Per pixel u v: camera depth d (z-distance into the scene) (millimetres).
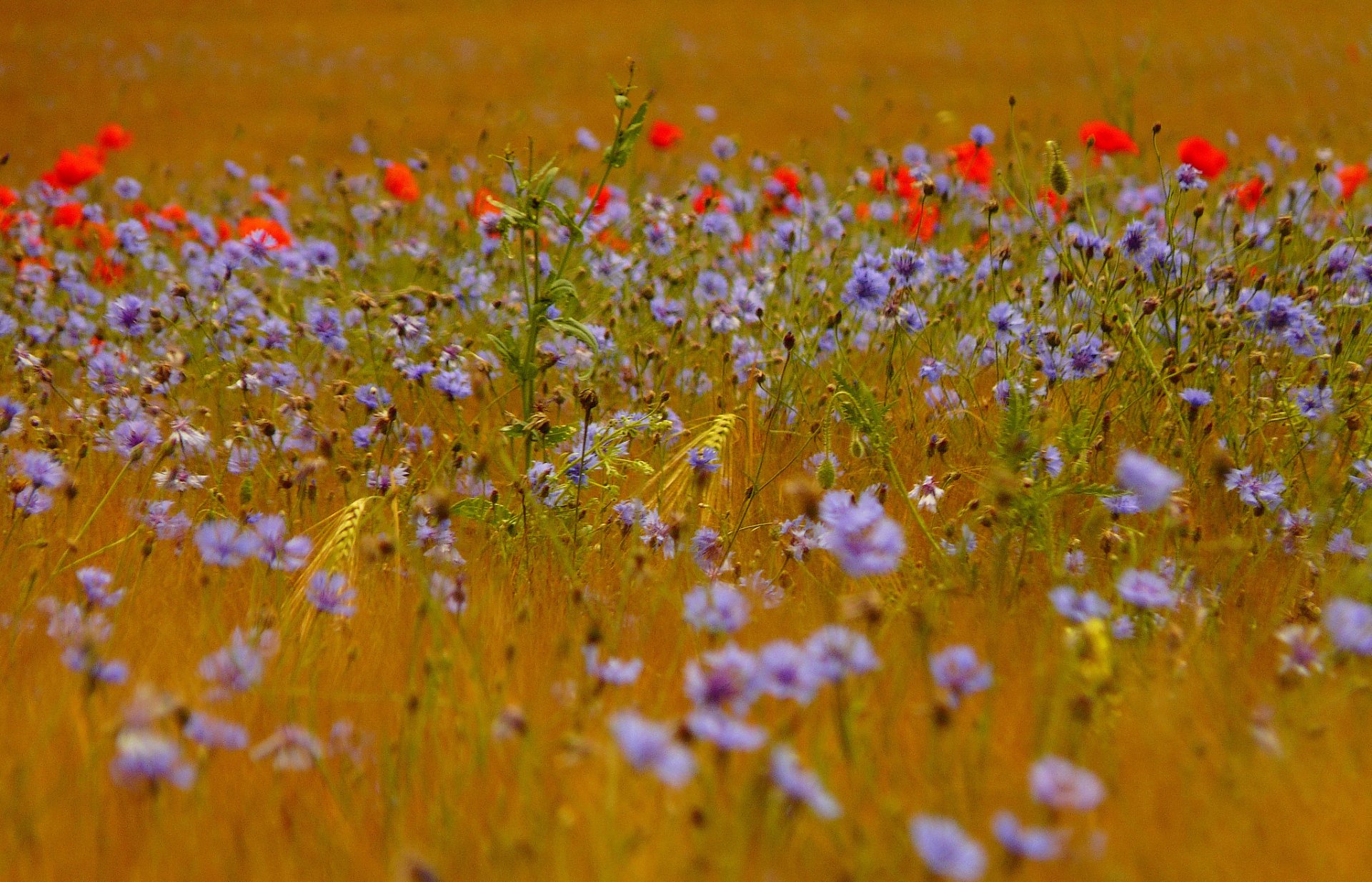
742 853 1592
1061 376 3350
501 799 1771
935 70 22828
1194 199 6043
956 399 3600
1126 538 2828
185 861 1728
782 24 30031
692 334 4473
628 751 1473
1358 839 1673
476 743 1895
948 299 4320
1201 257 4512
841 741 1790
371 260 5484
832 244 5180
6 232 6016
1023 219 5648
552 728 2064
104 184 8297
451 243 5719
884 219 5547
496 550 2965
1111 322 3541
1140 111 17391
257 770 1991
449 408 4055
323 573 2318
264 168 12000
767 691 1838
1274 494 2902
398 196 6129
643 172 8297
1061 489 2594
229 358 4199
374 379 3988
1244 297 3709
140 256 5469
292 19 31000
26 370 3951
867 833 1631
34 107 18297
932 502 2971
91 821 1807
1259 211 5832
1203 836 1718
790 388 3740
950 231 5777
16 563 2842
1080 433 2938
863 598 1861
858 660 1771
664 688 2078
